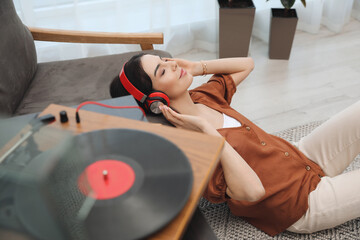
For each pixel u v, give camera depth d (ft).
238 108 6.59
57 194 1.44
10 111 4.07
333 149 4.12
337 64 7.84
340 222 3.84
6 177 1.46
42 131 1.89
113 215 1.61
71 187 1.58
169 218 1.61
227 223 4.44
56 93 4.54
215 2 7.95
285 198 3.80
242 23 7.30
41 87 4.66
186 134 2.20
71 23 7.00
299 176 3.90
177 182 1.75
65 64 5.12
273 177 3.88
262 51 8.40
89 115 2.39
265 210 3.93
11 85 4.14
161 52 5.32
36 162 1.58
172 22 8.07
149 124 2.31
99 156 1.88
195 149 2.09
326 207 3.76
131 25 7.69
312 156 4.30
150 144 1.96
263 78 7.45
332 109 6.46
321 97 6.81
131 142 1.97
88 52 7.53
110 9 7.25
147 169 1.81
